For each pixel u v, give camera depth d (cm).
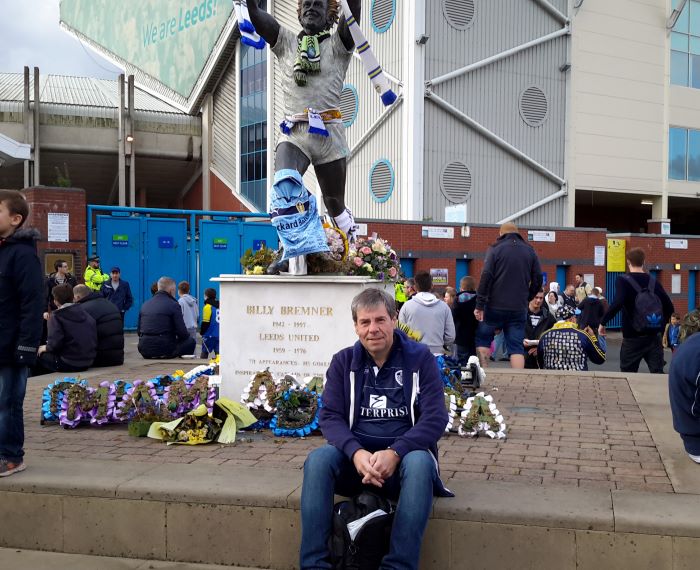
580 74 3177
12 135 3434
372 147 2959
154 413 621
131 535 449
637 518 383
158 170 4041
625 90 3300
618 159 3288
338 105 732
